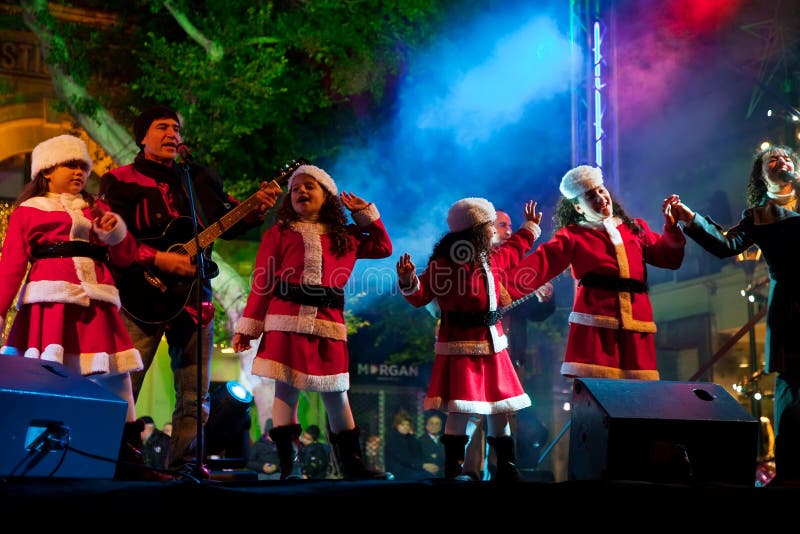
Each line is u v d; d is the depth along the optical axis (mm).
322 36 11164
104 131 10984
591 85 9227
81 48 11188
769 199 5012
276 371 4480
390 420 14883
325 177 4828
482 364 4820
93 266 4301
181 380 4680
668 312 15031
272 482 3467
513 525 3209
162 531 2875
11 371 3414
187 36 12430
